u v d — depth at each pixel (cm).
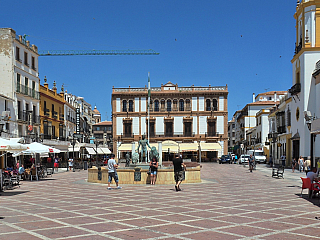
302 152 3394
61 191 1608
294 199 1305
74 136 3978
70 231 771
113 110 6844
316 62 3294
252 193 1497
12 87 3747
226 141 6712
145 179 1884
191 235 739
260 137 6569
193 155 6662
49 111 4938
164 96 6812
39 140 3641
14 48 3822
